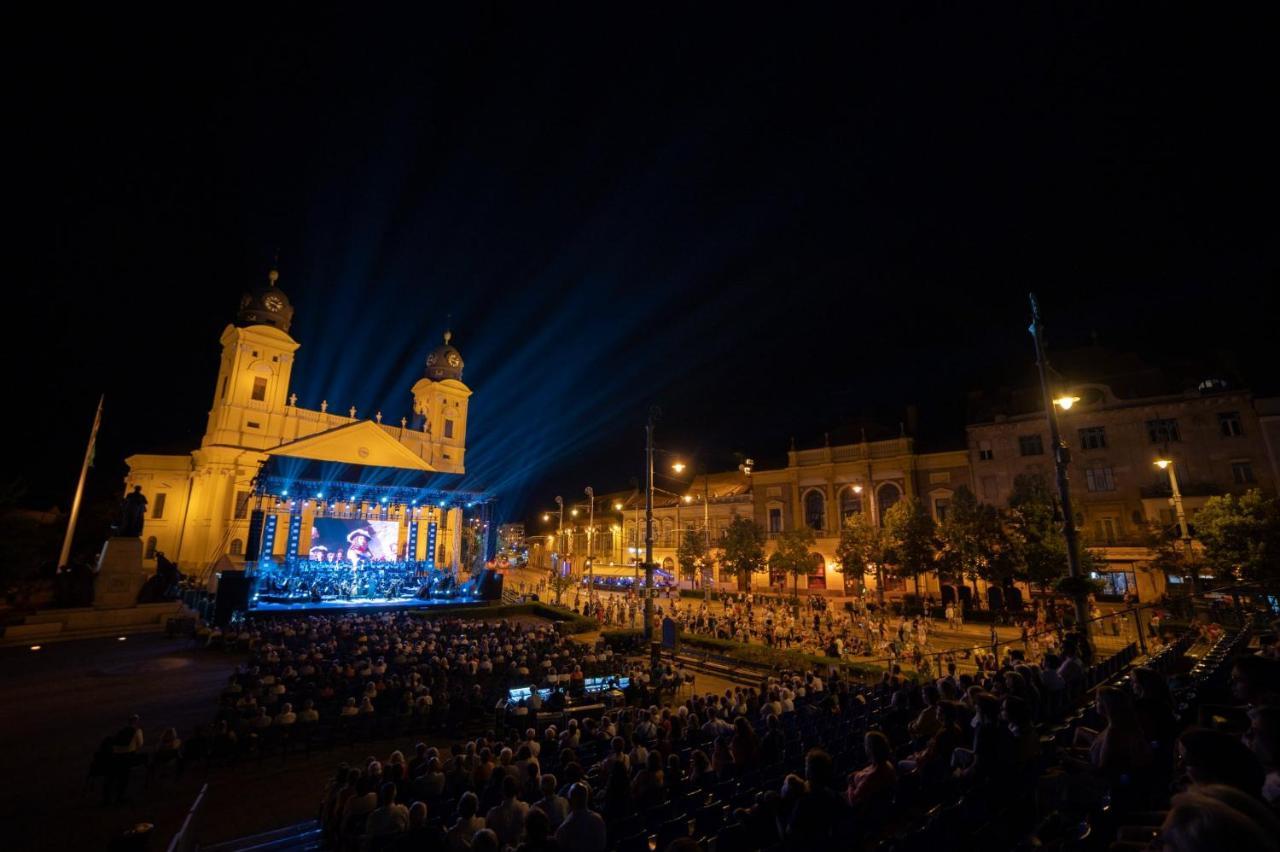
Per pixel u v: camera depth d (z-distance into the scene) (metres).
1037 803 6.47
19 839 10.34
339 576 45.25
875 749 6.63
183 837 8.50
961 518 36.09
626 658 26.52
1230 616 21.70
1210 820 1.76
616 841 7.33
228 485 51.69
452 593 46.59
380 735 16.45
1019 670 10.13
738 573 49.94
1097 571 31.25
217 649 26.33
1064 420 41.16
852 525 43.16
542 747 12.91
